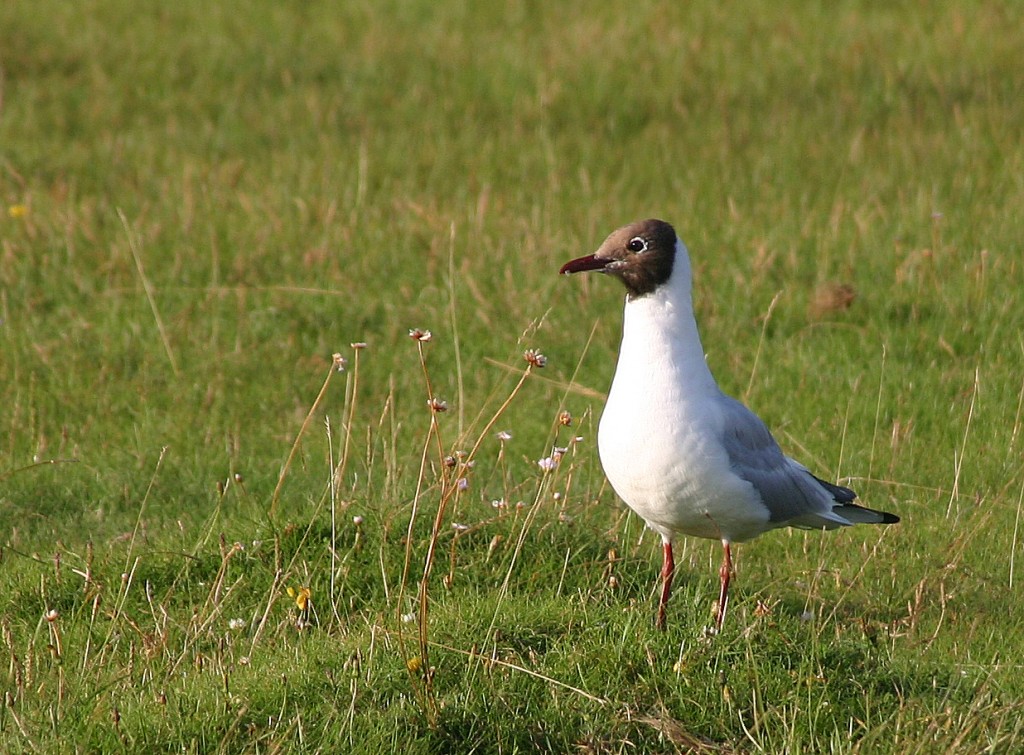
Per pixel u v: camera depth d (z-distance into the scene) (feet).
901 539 34.86
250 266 50.03
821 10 79.36
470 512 32.83
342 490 34.53
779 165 60.75
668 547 29.50
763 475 28.37
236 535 32.58
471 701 25.45
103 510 36.19
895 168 59.11
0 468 38.09
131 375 43.86
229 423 40.96
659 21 77.87
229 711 25.07
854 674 26.78
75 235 51.96
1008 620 31.04
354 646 27.27
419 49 75.97
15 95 69.67
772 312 47.09
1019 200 54.80
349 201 56.44
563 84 70.79
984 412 40.88
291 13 81.66
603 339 45.83
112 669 27.27
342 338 46.42
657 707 25.67
